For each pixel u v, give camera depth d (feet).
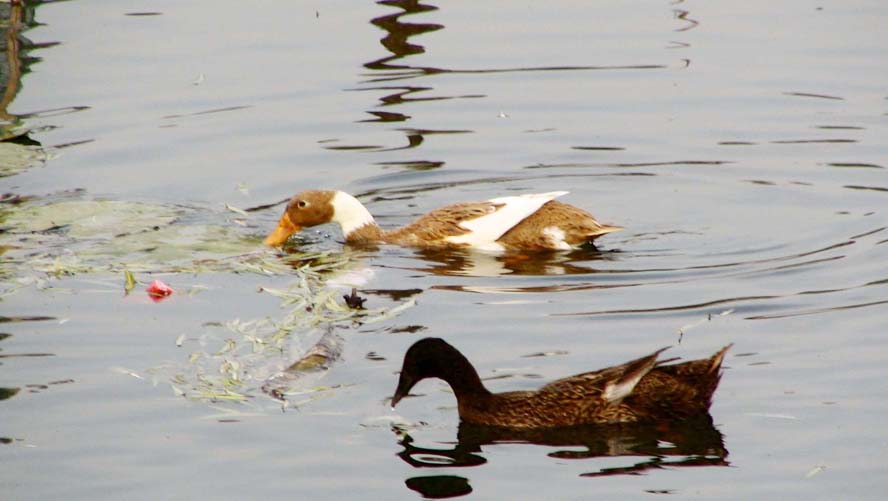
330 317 43.65
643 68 70.64
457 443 35.40
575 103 66.80
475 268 49.29
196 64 71.10
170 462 34.30
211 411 36.94
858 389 37.37
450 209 53.06
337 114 65.51
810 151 60.64
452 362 36.70
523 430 36.24
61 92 67.56
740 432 35.42
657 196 57.06
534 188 58.49
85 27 76.79
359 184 58.59
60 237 51.93
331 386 38.42
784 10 79.46
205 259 50.11
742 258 49.29
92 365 39.96
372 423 36.35
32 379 39.04
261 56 72.28
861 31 75.15
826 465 33.50
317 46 73.77
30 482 33.37
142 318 43.73
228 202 56.49
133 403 37.40
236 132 63.46
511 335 41.91
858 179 57.36
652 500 32.09
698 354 40.09
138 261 49.55
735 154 60.70
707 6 80.64
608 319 43.21
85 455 34.65
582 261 49.75
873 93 66.49
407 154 61.62
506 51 73.41
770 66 70.38
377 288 47.01
